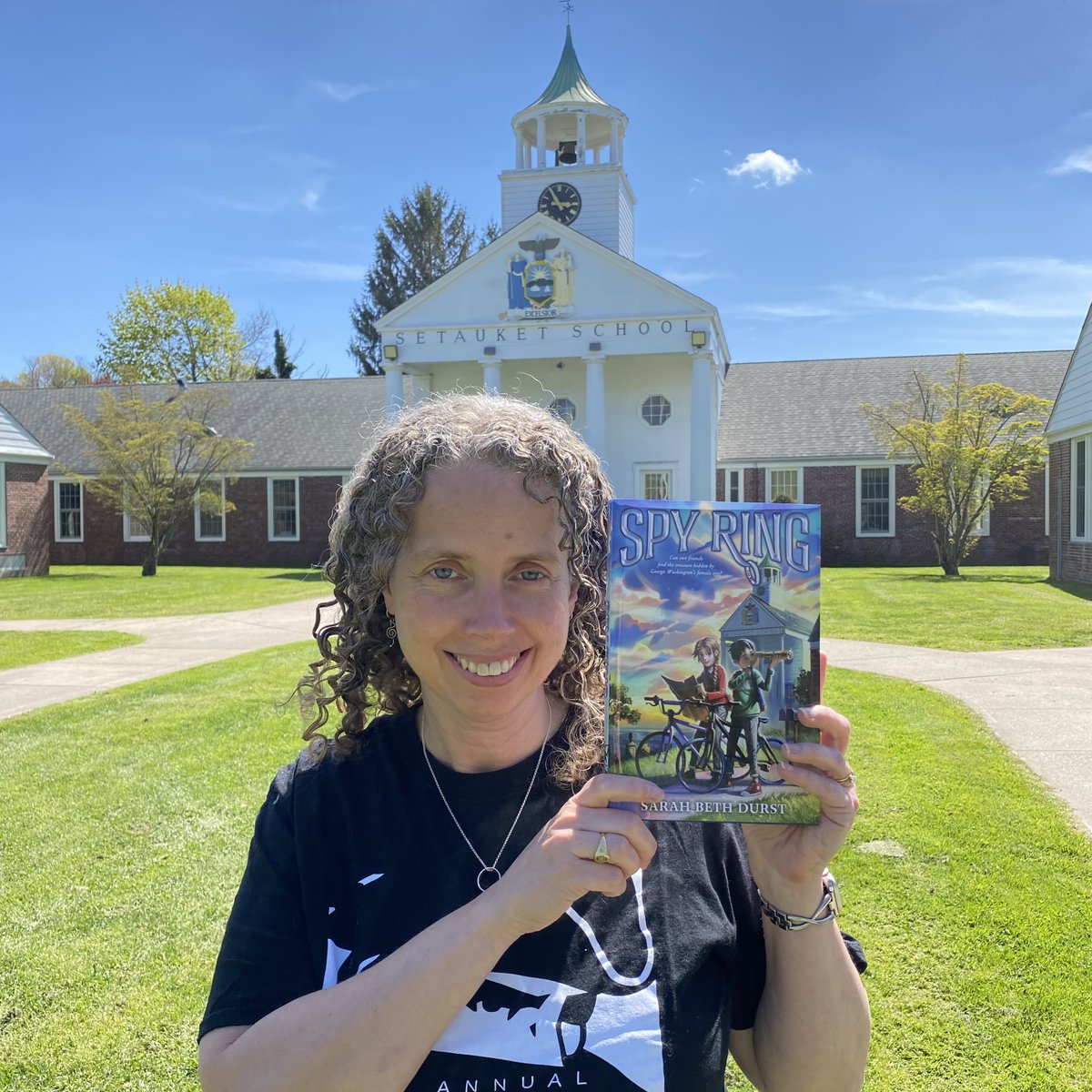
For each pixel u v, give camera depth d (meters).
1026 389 29.38
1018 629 11.66
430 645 1.37
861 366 31.78
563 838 1.19
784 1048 1.44
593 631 1.55
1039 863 4.19
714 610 1.28
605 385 27.19
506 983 1.34
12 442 25.28
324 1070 1.16
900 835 4.50
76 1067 2.95
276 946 1.38
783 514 1.30
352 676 1.59
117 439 26.06
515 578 1.37
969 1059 2.88
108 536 32.09
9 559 25.08
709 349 23.75
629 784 1.22
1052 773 5.50
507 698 1.39
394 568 1.40
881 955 3.45
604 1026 1.32
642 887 1.44
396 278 56.84
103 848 4.62
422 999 1.16
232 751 6.30
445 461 1.35
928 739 6.23
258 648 11.31
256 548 31.27
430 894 1.40
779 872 1.38
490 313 24.64
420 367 27.34
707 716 1.27
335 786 1.50
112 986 3.40
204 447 27.22
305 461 30.94
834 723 1.27
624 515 1.29
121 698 8.19
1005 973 3.32
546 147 30.30
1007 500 26.80
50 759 6.19
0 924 3.86
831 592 17.23
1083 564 18.55
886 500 28.19
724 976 1.46
